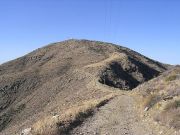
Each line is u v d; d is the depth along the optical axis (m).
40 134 22.62
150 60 164.25
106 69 98.88
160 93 31.39
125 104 36.44
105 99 41.09
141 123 25.69
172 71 44.91
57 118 27.11
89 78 90.69
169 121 22.39
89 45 162.50
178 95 28.83
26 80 138.38
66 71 134.00
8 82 138.62
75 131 24.06
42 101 102.25
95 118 29.06
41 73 142.12
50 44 182.00
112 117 29.28
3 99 126.75
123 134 22.78
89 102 39.53
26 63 167.75
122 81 94.44
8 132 59.84
